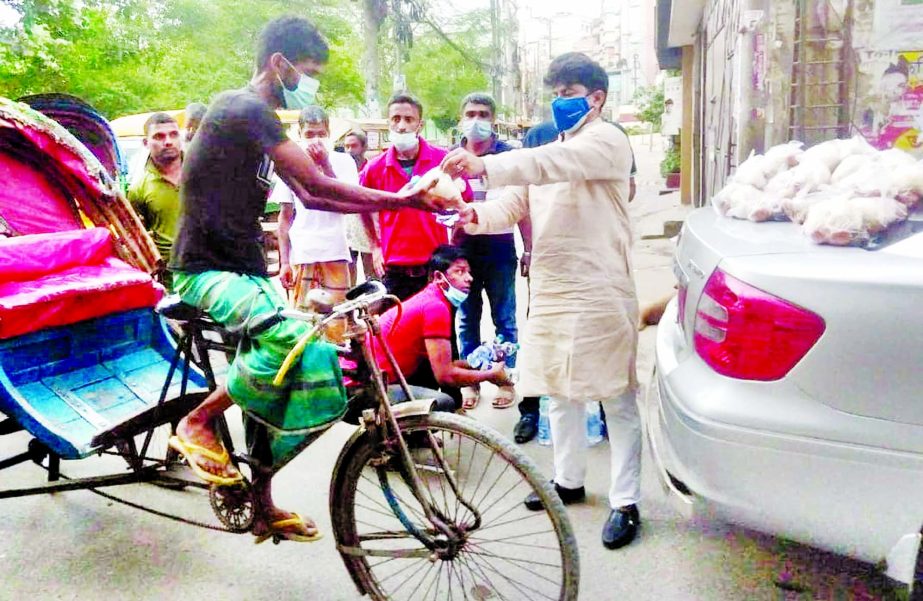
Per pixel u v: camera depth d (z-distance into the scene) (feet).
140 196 13.87
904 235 6.75
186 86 53.26
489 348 13.17
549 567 8.69
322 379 7.28
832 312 6.13
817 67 18.39
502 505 10.20
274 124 7.32
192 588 8.57
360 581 8.07
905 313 5.91
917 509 5.94
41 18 37.47
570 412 9.72
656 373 8.55
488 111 13.99
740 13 19.47
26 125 9.83
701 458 6.72
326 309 7.02
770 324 6.34
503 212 9.39
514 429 12.55
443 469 7.48
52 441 8.49
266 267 8.13
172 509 10.44
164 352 10.61
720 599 7.98
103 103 45.57
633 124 156.46
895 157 8.45
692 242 8.06
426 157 13.82
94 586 8.66
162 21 53.93
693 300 7.41
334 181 7.44
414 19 59.77
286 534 8.02
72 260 9.93
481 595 8.00
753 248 7.00
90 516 10.29
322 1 60.44
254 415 7.55
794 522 6.39
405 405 7.47
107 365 10.02
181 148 13.96
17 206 10.50
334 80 64.90
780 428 6.28
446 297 11.51
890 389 5.95
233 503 8.23
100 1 45.16
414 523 7.81
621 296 8.84
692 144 42.55
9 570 9.04
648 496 10.32
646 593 8.14
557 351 8.96
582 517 9.77
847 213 6.72
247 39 56.85
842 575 8.33
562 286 8.84
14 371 8.92
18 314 8.62
